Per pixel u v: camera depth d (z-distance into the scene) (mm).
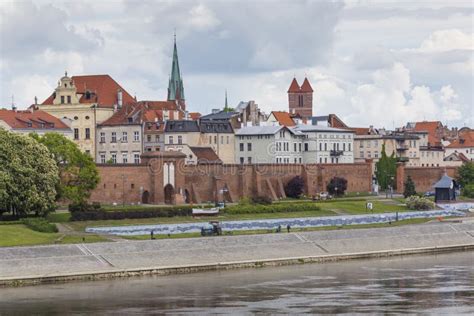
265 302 183625
